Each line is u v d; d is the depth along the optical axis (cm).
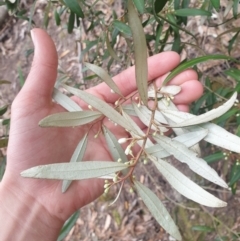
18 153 25
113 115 20
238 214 44
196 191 18
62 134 26
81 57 39
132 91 27
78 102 27
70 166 18
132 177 19
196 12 27
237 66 43
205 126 19
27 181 26
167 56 24
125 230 51
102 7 49
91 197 27
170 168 19
